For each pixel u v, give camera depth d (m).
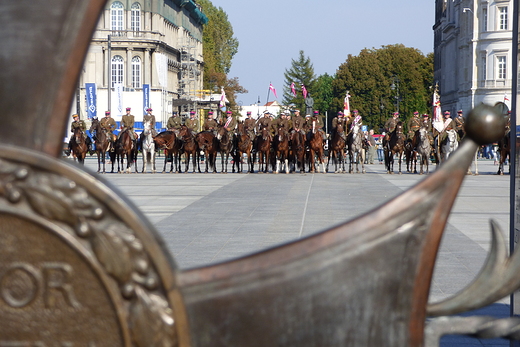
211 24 136.62
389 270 2.41
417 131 33.19
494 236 2.51
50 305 2.36
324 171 35.47
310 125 35.19
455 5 95.94
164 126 71.44
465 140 2.43
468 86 87.56
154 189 22.23
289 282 2.40
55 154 2.38
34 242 2.34
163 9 95.38
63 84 2.36
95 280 2.35
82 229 2.31
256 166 45.88
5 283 2.36
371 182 26.42
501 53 82.12
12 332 2.38
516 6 4.37
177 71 105.94
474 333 2.55
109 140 34.47
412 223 2.40
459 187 2.41
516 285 2.47
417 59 115.00
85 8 2.34
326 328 2.41
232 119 35.75
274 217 14.15
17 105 2.36
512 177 4.56
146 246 2.32
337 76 111.69
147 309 2.34
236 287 2.40
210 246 10.45
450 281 8.15
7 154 2.30
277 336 2.41
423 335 2.46
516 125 4.36
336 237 2.41
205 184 25.06
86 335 2.37
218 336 2.42
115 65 88.94
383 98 109.31
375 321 2.42
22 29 2.34
